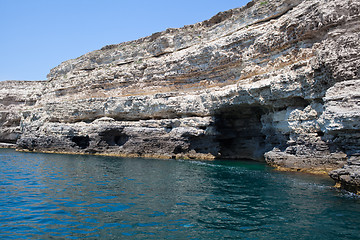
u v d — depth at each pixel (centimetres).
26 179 1598
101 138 3397
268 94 2269
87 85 4138
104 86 3969
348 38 1587
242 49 2770
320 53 1725
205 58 3103
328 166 1750
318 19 1938
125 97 3575
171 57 3494
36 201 1112
